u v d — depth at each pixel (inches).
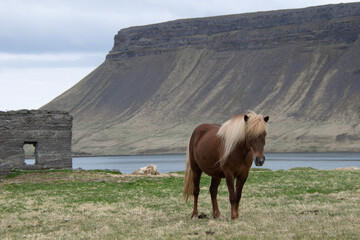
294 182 1136.2
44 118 2082.9
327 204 770.2
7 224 685.3
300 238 508.7
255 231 556.7
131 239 543.8
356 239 492.7
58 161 2111.2
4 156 1961.1
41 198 975.0
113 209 806.5
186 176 719.7
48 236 587.2
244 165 628.7
